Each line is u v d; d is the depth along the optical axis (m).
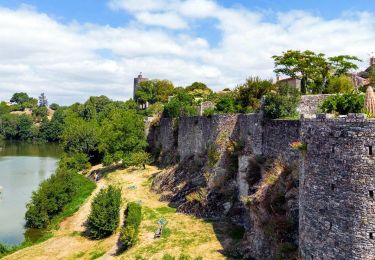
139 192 49.28
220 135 39.84
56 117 157.25
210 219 34.69
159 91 126.44
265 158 30.84
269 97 31.42
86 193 55.28
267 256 22.77
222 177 36.78
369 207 15.53
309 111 32.34
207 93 94.06
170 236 31.84
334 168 16.61
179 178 46.44
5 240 40.97
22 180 71.62
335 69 55.00
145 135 72.62
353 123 16.02
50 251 35.97
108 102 153.62
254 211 26.08
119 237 35.84
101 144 75.44
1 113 193.62
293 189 23.58
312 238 17.61
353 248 15.82
